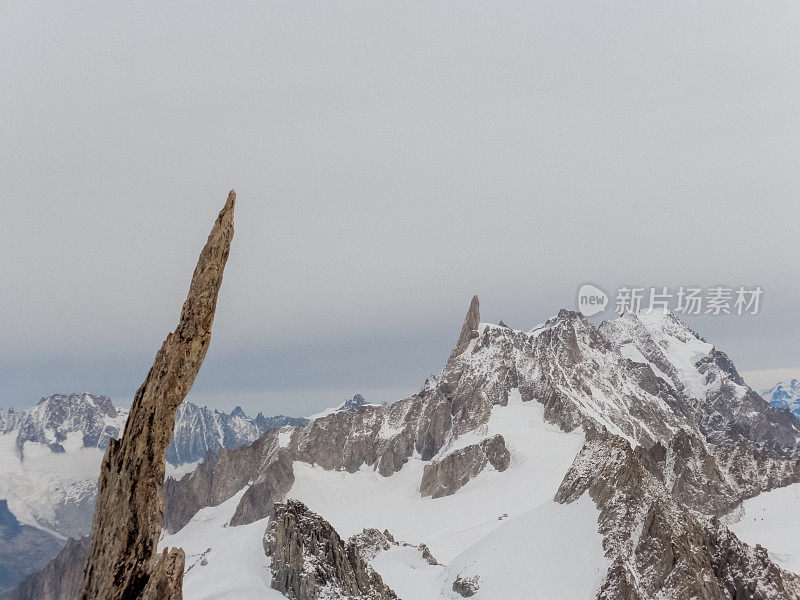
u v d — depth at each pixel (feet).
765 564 500.33
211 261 68.28
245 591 481.05
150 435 65.92
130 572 65.31
